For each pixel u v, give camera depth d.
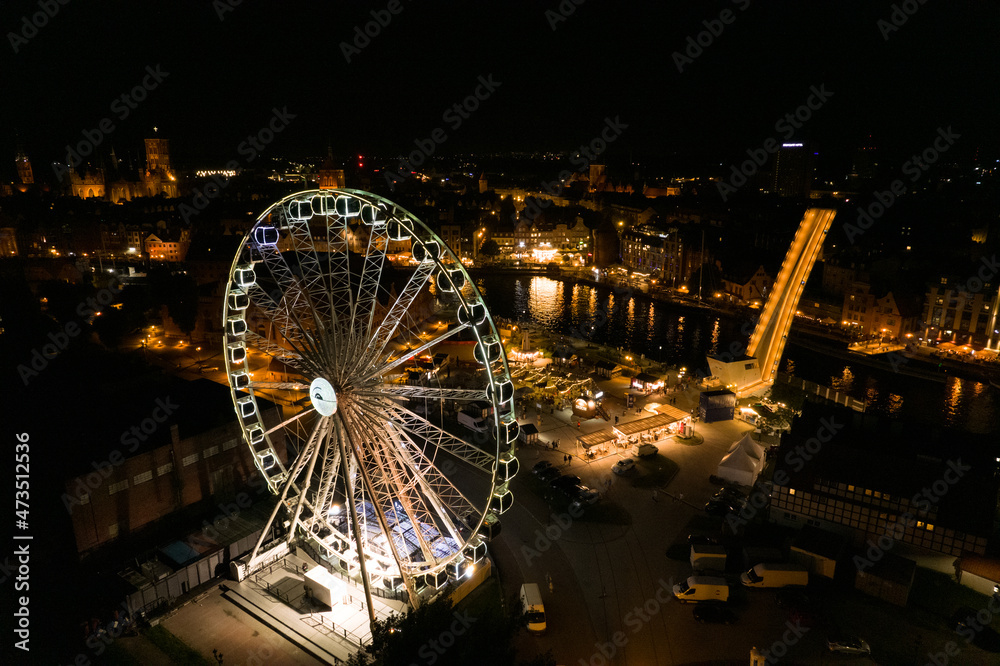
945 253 185.38
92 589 57.69
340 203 58.84
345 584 60.06
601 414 99.25
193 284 134.62
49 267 168.62
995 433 108.06
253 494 75.56
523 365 121.06
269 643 54.19
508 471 53.72
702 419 99.06
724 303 191.25
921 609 58.03
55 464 63.56
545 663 46.06
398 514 69.88
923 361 140.12
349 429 51.09
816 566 62.12
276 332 119.94
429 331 130.75
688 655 52.94
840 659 52.16
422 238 53.16
